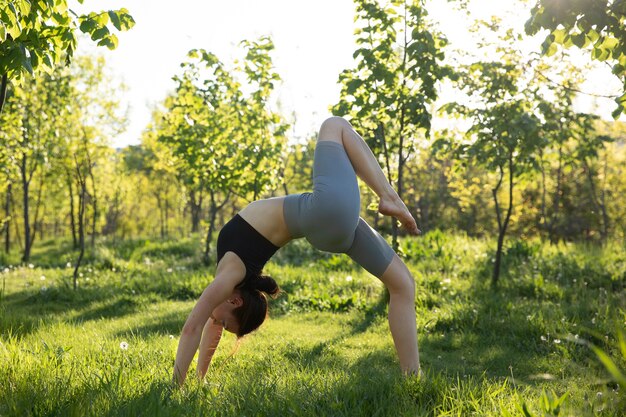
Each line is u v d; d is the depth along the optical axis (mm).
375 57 9719
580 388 4363
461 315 8438
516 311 8641
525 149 10891
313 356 6207
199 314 3719
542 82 10664
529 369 6086
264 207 3836
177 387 3525
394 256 4133
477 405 3229
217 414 3035
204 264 16438
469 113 10914
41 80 15320
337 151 3816
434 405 3305
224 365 4949
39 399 3133
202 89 13336
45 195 31250
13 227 42469
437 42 9727
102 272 14703
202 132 12836
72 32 5180
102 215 30547
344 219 3639
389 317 4141
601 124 20969
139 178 40969
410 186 33656
